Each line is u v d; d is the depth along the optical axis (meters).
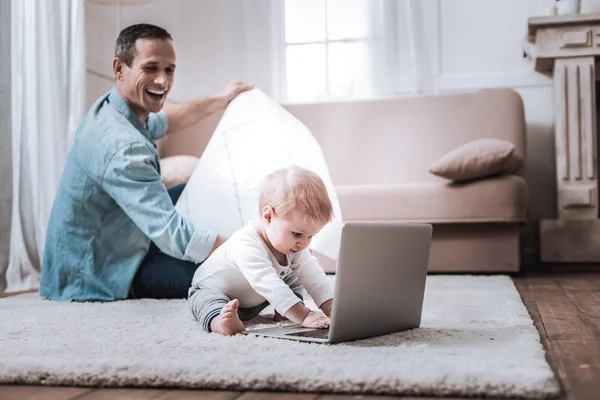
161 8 3.70
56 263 2.09
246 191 2.12
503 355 1.06
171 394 0.93
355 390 0.91
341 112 3.64
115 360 1.05
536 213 3.73
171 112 2.50
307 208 1.34
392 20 3.65
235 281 1.47
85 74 2.94
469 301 1.89
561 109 3.31
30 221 2.61
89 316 1.66
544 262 3.30
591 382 0.94
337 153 3.60
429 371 0.94
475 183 2.95
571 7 3.39
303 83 3.75
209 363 1.02
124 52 2.13
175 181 2.97
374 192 3.02
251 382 0.94
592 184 3.28
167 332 1.37
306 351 1.12
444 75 3.80
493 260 2.97
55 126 2.74
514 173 3.29
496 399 0.87
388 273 1.26
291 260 1.48
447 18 3.79
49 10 2.74
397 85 3.66
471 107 3.52
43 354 1.15
